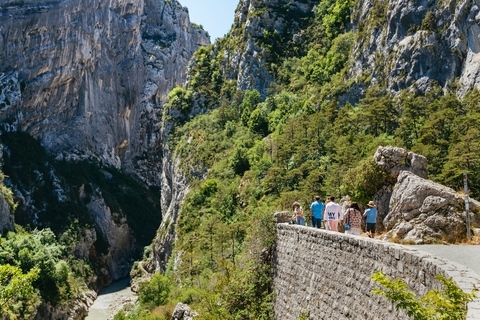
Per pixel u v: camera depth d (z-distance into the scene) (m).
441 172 28.91
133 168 159.88
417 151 31.83
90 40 130.88
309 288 11.95
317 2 100.88
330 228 13.95
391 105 44.75
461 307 4.82
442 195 16.34
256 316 15.32
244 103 83.12
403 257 7.09
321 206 14.89
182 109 98.38
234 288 16.66
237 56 94.81
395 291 5.63
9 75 110.94
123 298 79.88
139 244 126.88
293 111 65.88
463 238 15.01
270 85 82.81
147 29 182.50
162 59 175.88
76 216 103.69
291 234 14.41
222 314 16.09
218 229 43.31
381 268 7.89
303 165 40.91
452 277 5.52
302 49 90.56
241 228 38.59
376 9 59.19
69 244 94.75
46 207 101.06
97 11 134.50
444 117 35.28
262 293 16.08
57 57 120.88
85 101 132.62
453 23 45.06
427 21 48.34
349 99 57.88
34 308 58.12
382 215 19.50
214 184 64.31
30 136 115.31
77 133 130.50
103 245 109.44
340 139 40.44
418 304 5.23
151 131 166.62
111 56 145.75
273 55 89.31
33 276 23.52
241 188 55.44
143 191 149.62
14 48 112.69
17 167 103.31
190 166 79.00
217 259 38.44
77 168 123.69
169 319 34.03
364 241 8.71
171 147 92.00
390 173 20.12
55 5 118.19
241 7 102.62
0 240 72.44
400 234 16.50
